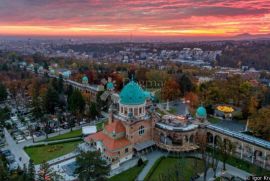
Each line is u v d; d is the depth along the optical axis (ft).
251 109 597.11
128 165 404.36
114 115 469.98
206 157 403.75
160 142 459.32
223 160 403.75
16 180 323.37
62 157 432.66
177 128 447.83
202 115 483.92
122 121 435.12
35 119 610.24
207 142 481.87
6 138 516.73
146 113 472.44
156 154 439.22
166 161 417.69
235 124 583.58
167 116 506.07
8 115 614.34
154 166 393.29
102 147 415.44
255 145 415.44
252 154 424.05
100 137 435.53
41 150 462.19
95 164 324.39
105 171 328.90
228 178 367.86
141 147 434.30
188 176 372.17
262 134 485.56
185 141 451.53
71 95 634.43
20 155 442.50
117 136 418.10
